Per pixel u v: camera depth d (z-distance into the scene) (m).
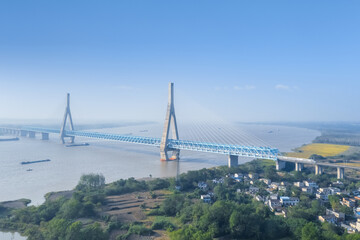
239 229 114.19
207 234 102.31
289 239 110.50
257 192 179.50
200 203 136.88
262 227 117.50
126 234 116.31
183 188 190.38
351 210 145.38
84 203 141.25
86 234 107.19
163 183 189.62
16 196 172.88
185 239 102.12
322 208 144.88
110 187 180.12
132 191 178.25
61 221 115.62
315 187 197.88
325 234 104.50
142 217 136.25
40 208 141.38
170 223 128.12
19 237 119.00
